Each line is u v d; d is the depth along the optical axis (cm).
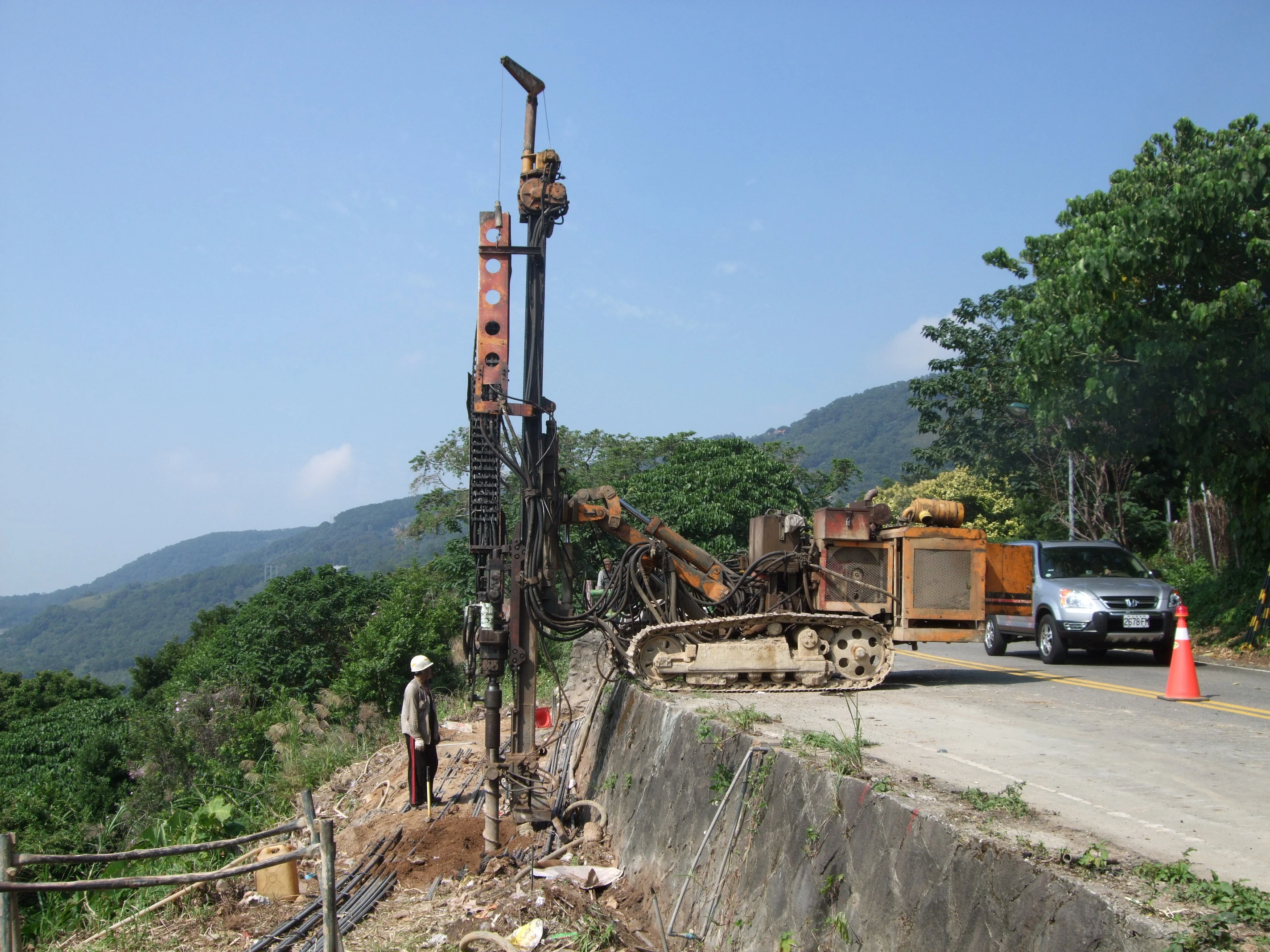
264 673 2586
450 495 3512
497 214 956
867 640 1091
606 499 1081
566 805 1002
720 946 600
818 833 539
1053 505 3070
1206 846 450
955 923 416
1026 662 1508
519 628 958
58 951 833
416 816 1065
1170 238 1425
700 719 757
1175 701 985
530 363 970
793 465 3694
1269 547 1638
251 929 822
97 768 2233
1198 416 1488
